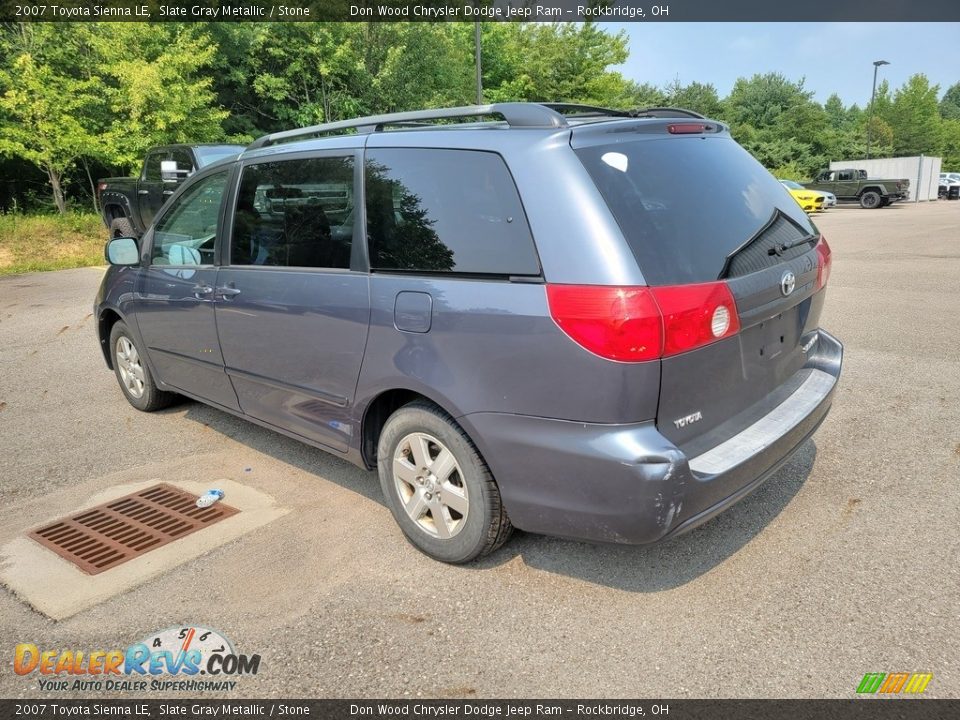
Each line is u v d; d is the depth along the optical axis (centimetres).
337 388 326
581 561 304
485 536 286
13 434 480
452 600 281
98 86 1609
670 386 243
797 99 5741
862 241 1536
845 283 971
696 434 262
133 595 292
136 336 479
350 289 309
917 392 499
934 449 402
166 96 1566
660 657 244
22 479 408
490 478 280
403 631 263
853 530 320
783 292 289
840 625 256
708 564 298
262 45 2100
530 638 257
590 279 239
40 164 1630
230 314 379
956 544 305
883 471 377
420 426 295
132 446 454
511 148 264
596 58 2791
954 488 355
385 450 316
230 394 406
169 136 1606
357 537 331
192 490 388
